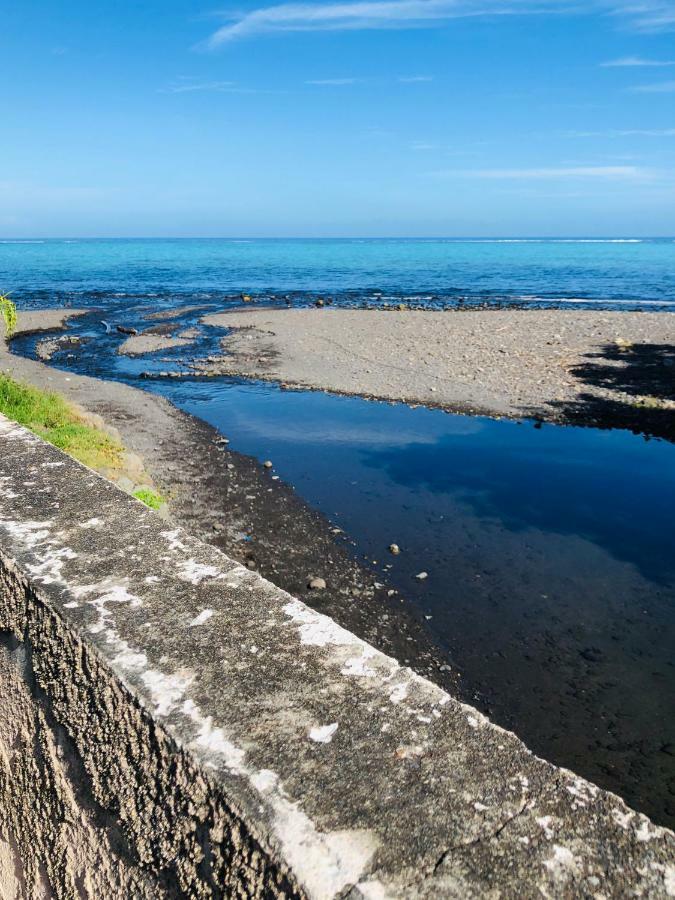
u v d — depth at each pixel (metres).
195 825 1.15
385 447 12.38
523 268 71.12
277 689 1.34
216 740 1.20
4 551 1.88
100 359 20.56
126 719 1.33
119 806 1.36
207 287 45.84
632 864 0.99
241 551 8.07
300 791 1.10
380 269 69.69
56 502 2.24
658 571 7.85
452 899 0.93
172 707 1.28
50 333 25.14
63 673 1.57
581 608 7.09
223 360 20.17
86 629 1.51
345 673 1.40
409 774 1.14
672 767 5.05
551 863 0.99
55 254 107.44
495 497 10.03
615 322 25.48
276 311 31.45
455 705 1.31
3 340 23.19
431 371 18.11
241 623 1.56
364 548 8.32
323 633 1.53
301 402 15.55
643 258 94.19
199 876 1.14
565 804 1.09
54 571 1.77
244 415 14.48
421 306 34.47
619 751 5.20
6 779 1.90
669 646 6.46
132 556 1.87
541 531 8.90
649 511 9.55
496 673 6.09
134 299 37.09
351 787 1.11
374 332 24.47
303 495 9.99
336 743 1.20
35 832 1.75
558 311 30.30
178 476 10.50
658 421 13.68
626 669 6.14
